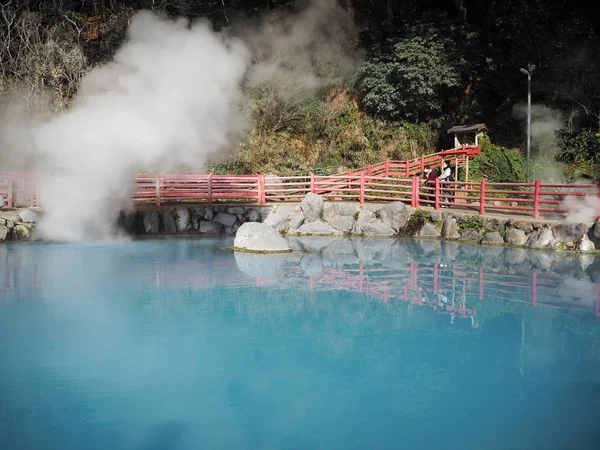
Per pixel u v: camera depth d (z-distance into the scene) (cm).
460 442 461
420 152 2280
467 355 646
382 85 2312
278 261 1175
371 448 450
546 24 2223
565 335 710
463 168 1983
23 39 2067
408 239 1502
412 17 2567
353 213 1606
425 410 514
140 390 550
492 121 2311
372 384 569
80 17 2277
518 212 1533
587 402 532
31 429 476
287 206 1644
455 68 2247
